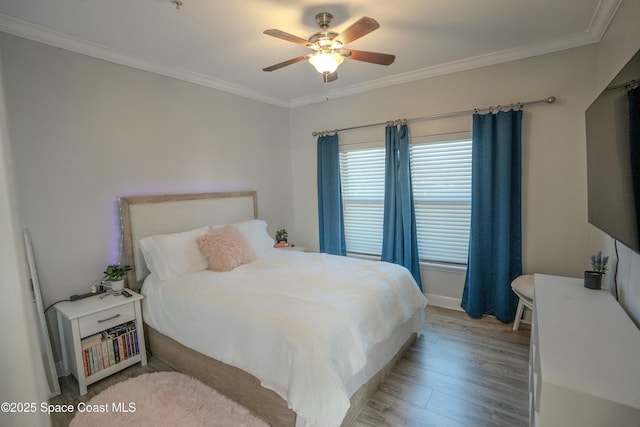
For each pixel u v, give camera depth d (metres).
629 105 1.37
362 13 2.25
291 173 4.79
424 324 3.04
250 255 3.07
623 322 1.56
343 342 1.73
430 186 3.63
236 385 2.01
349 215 4.33
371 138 3.97
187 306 2.25
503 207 3.05
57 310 2.31
